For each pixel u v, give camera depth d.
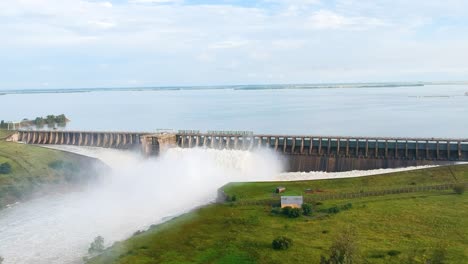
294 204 123.75
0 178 160.62
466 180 145.12
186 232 110.88
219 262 91.62
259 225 113.25
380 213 119.38
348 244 77.38
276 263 90.00
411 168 173.00
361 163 183.25
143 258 95.25
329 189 145.38
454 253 91.69
